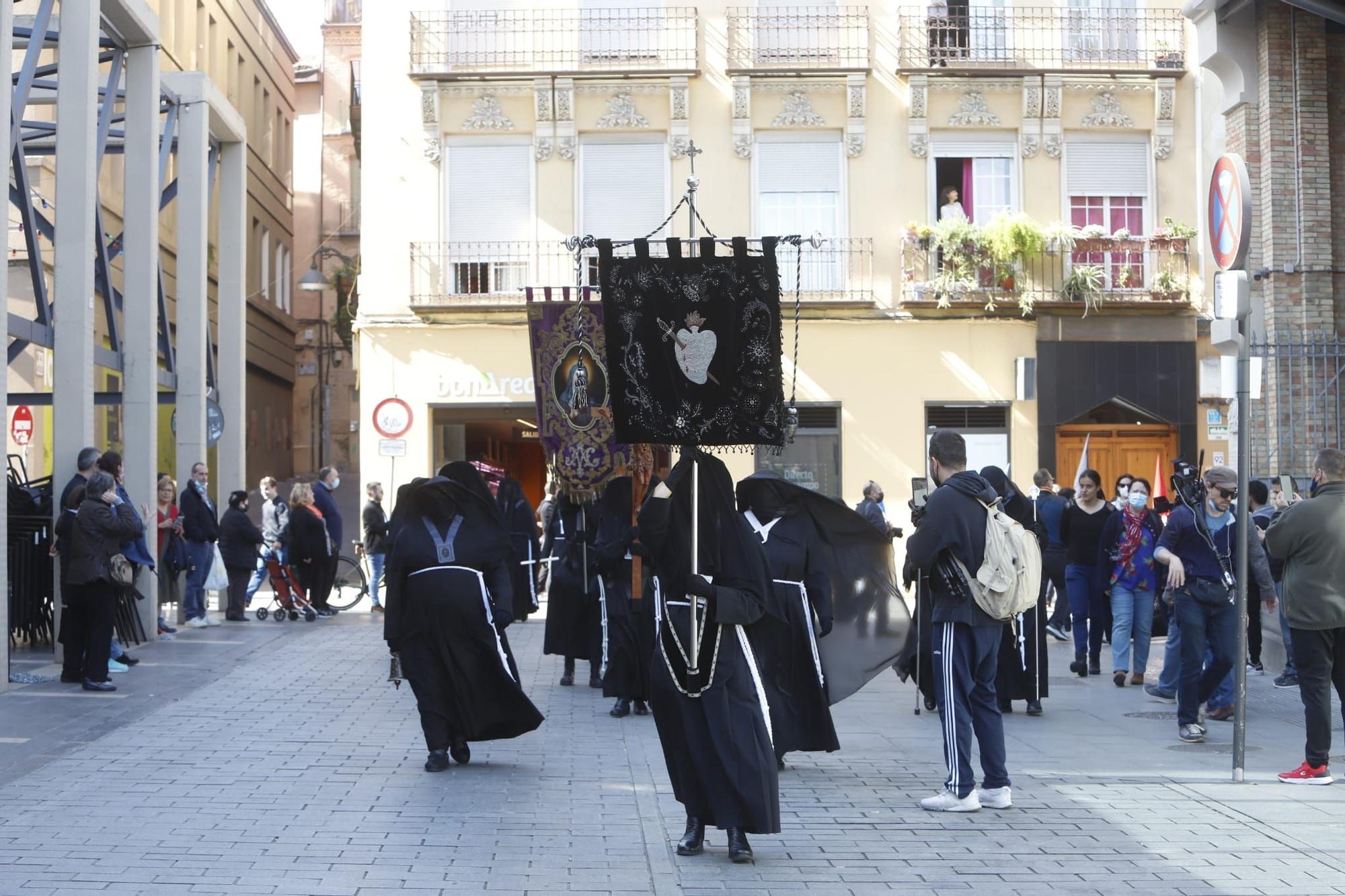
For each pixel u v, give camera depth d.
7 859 6.86
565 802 8.34
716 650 6.91
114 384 29.39
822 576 9.24
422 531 9.34
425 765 9.39
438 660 9.32
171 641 17.45
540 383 13.70
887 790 8.82
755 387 7.41
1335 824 7.76
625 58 25.98
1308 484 18.67
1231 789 8.79
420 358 25.98
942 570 8.11
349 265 40.88
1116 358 25.92
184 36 33.41
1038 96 26.06
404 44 26.19
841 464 25.84
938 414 26.00
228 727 11.03
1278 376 19.09
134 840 7.28
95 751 9.93
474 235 26.14
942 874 6.70
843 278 25.95
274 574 20.58
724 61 26.06
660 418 7.42
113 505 13.11
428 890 6.39
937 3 26.23
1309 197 19.16
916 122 25.97
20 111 15.03
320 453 45.84
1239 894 6.34
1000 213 25.56
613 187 26.11
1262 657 15.09
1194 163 26.36
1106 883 6.52
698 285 7.45
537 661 16.34
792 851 7.17
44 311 15.11
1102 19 26.23
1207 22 19.84
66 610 13.31
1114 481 26.28
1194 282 26.06
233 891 6.33
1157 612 14.77
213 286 36.97
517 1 26.12
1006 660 12.10
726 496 7.15
